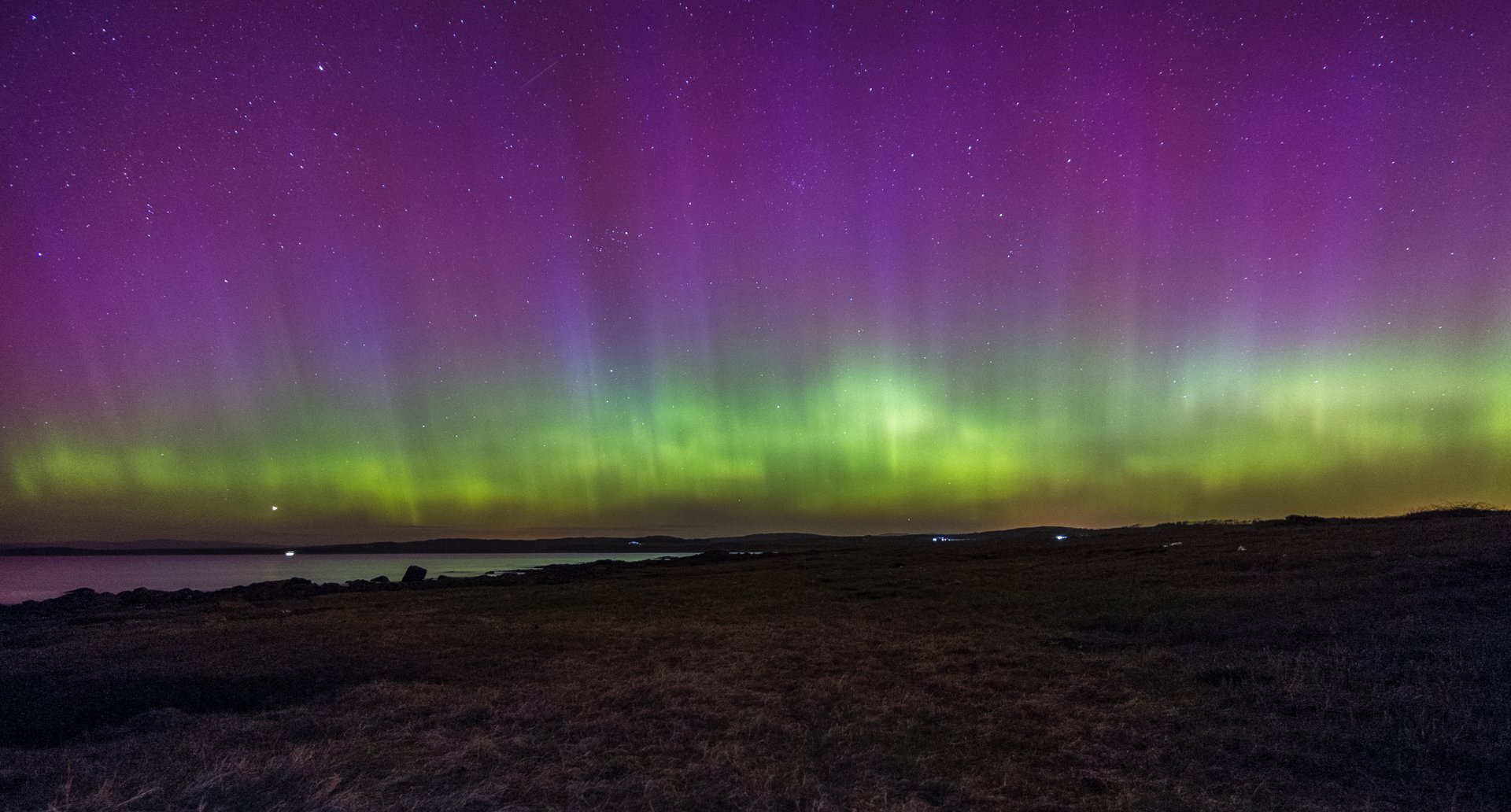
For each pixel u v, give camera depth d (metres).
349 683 12.98
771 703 11.23
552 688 12.38
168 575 88.19
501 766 8.56
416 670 13.81
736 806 7.35
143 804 7.23
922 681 12.45
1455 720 9.14
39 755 9.04
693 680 12.71
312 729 10.11
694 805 7.38
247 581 72.94
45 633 21.97
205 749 8.97
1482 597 15.88
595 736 9.70
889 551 50.44
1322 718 9.58
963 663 13.73
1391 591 17.45
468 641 16.91
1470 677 10.90
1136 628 16.28
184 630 20.42
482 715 10.83
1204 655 13.29
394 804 7.28
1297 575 21.17
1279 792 7.49
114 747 9.44
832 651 15.12
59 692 12.20
